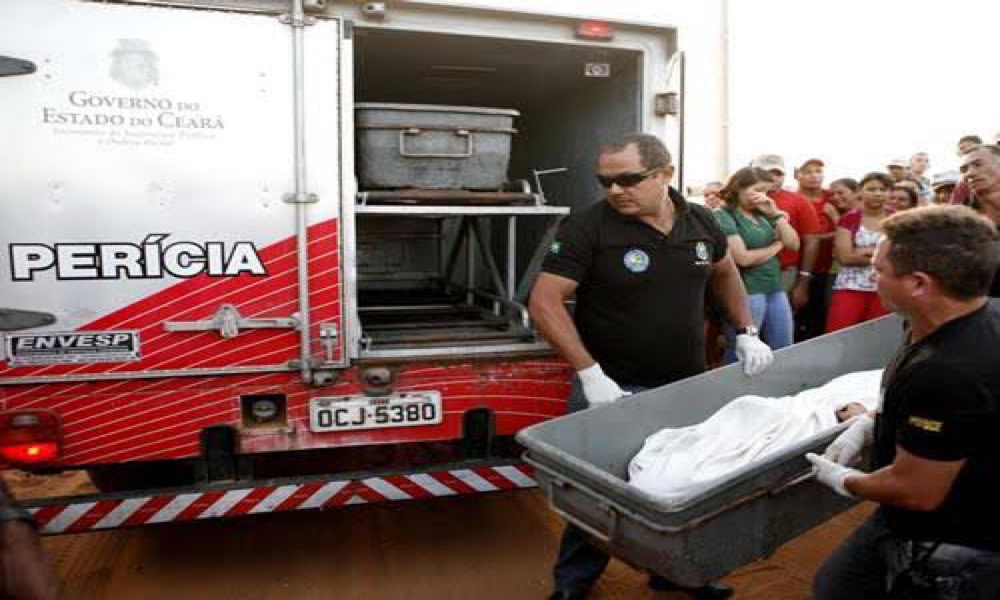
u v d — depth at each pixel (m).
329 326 2.90
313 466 3.80
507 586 3.13
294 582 3.18
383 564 3.33
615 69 3.68
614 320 2.80
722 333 5.12
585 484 2.05
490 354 3.12
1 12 2.53
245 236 2.79
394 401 3.02
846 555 1.95
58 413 2.72
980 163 3.29
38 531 1.27
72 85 2.60
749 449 2.29
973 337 1.62
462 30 3.11
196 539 3.57
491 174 3.39
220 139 2.73
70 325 2.68
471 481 3.07
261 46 2.74
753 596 3.09
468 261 4.69
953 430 1.57
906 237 1.69
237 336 2.83
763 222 4.91
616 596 3.05
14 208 2.59
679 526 1.81
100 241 2.67
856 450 1.98
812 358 3.13
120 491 2.89
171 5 2.65
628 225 2.76
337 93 2.82
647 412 2.58
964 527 1.67
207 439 2.90
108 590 3.12
